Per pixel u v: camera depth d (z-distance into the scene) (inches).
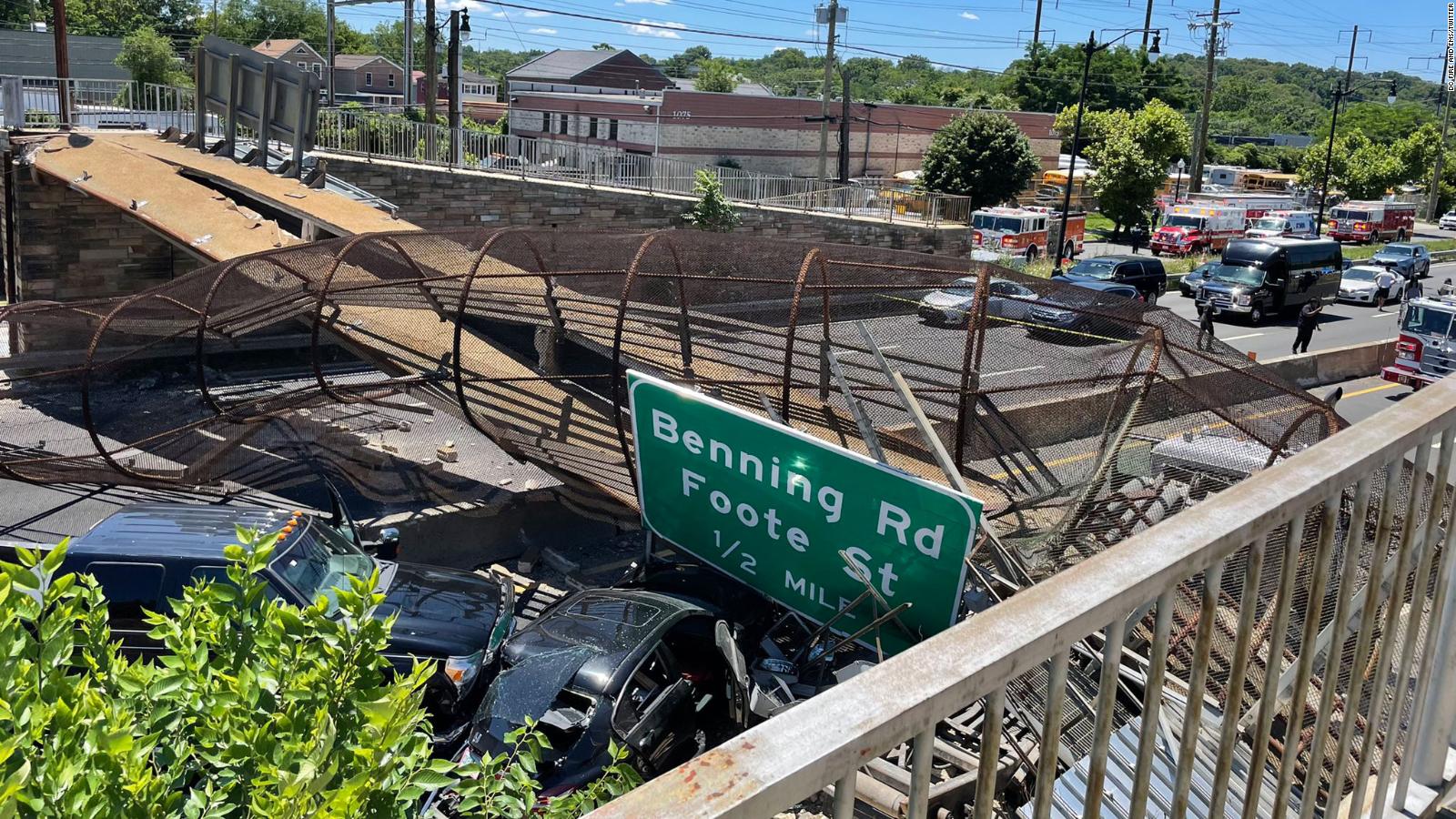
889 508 390.9
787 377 469.7
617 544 624.1
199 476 559.5
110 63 2674.7
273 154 999.0
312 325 530.3
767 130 2696.9
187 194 819.4
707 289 498.6
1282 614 73.5
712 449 438.9
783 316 484.4
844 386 427.5
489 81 5728.3
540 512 611.5
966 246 1652.3
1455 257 2751.0
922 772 47.8
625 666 353.1
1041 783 56.6
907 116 2891.2
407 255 542.6
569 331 508.4
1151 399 414.3
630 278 494.3
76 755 96.3
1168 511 388.8
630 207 1331.2
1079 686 314.2
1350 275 1831.9
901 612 398.6
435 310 534.6
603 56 3799.2
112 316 537.3
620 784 163.6
